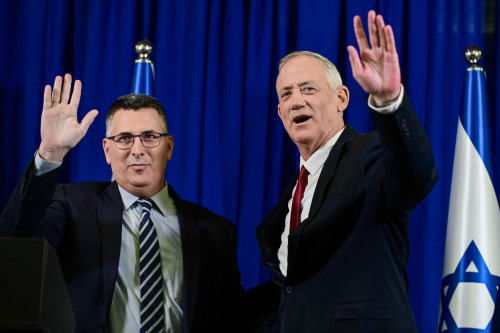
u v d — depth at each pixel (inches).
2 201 132.3
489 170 123.5
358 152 89.4
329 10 133.3
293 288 87.2
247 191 129.5
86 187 101.3
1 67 136.5
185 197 129.4
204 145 132.1
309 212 88.1
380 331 81.7
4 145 134.2
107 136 103.0
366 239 85.2
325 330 83.0
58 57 135.9
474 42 132.7
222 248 101.9
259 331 102.8
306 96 97.0
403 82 132.7
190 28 136.5
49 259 59.0
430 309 123.4
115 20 137.6
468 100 125.3
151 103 103.7
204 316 97.3
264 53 133.6
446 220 126.8
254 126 131.6
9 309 56.6
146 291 94.5
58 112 83.7
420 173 75.7
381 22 73.1
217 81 134.8
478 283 120.1
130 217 99.3
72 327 70.2
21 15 138.2
